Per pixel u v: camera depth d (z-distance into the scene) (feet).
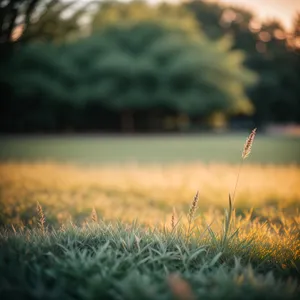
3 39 21.50
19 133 172.65
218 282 9.77
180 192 31.32
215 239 13.44
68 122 184.44
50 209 23.49
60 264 10.51
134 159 63.46
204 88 172.14
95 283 9.29
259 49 225.97
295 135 168.55
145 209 25.14
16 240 11.69
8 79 152.35
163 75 167.02
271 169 48.14
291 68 209.36
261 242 14.35
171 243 13.07
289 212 24.03
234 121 224.12
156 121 193.26
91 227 14.57
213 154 73.10
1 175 40.29
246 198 28.25
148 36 178.81
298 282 11.89
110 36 177.06
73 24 24.63
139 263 11.19
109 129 191.01
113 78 167.02
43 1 21.36
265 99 212.64
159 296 8.84
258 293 9.42
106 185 35.37
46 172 43.75
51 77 164.35
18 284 9.52
